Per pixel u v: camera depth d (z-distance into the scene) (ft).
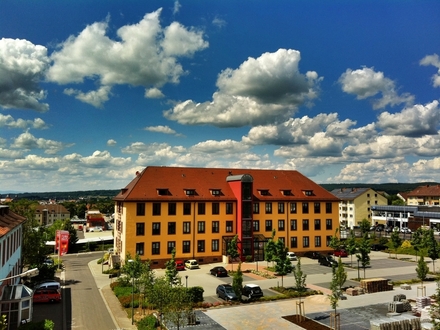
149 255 189.88
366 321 102.22
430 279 157.79
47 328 81.30
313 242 229.45
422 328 87.10
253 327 97.81
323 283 151.33
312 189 239.91
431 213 346.13
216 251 204.54
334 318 99.96
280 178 242.58
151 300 94.68
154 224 192.54
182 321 92.02
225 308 116.16
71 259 244.83
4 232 102.58
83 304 124.16
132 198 189.37
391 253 237.66
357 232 361.10
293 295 130.00
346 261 207.00
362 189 455.22
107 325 101.96
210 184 216.33
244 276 166.91
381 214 428.15
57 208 609.01
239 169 237.66
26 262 170.60
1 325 70.13
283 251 144.46
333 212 237.25
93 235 393.70
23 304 96.27
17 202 201.57
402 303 109.81
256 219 216.95
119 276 167.32
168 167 217.56
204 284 151.23
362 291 134.82
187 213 199.93
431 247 185.57
